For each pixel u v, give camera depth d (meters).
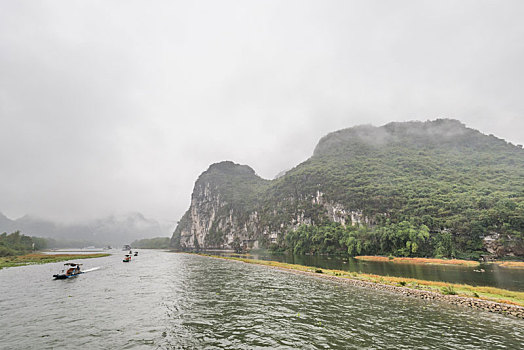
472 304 29.14
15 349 17.97
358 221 153.38
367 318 24.81
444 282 44.69
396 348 18.09
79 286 42.25
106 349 17.86
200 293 36.50
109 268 72.12
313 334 20.64
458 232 109.00
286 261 96.75
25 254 134.12
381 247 115.19
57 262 91.75
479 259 97.25
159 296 34.53
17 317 25.23
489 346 18.45
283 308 28.36
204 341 19.22
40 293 36.53
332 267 73.12
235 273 59.75
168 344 18.69
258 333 20.84
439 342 19.17
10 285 43.31
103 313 26.50
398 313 26.50
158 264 85.69
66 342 19.11
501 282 45.94
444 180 171.00
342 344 18.73
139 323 23.36
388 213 141.75
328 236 144.50
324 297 33.72
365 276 50.09
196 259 112.88
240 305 29.66
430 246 107.75
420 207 131.00
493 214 104.69
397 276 53.59
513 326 22.64
